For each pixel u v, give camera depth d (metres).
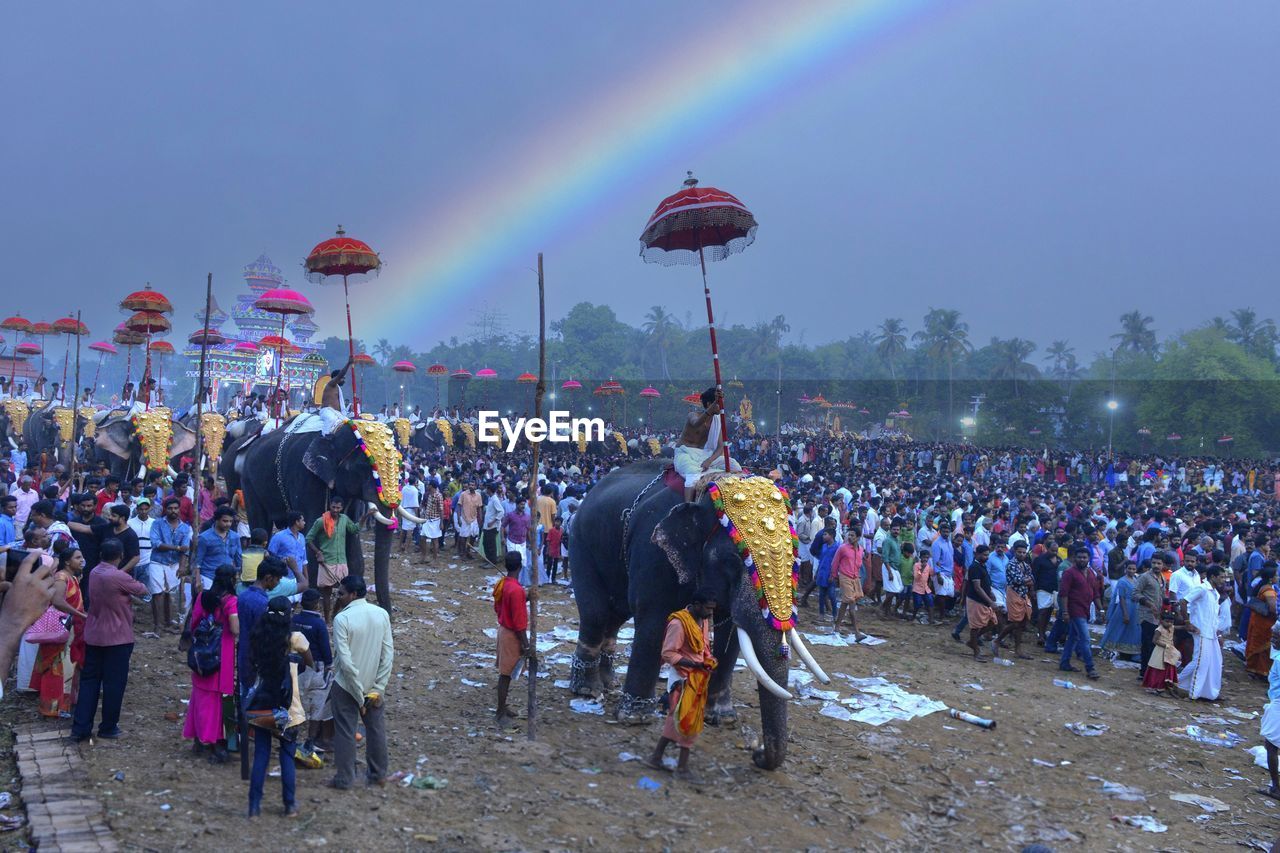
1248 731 10.81
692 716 7.44
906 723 9.70
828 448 54.16
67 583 7.99
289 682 6.33
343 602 7.02
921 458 51.62
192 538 11.31
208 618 7.22
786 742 7.55
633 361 135.75
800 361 126.25
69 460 23.53
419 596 14.89
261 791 6.17
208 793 6.50
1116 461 47.06
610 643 10.04
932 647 14.17
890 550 16.09
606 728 8.63
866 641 14.03
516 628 8.37
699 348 136.38
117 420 18.81
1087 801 7.98
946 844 6.80
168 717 8.12
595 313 139.62
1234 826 7.64
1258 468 44.50
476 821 6.34
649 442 45.44
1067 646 13.30
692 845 6.27
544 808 6.66
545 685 10.12
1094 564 17.34
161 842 5.65
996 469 49.66
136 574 11.20
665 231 9.05
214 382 49.09
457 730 8.32
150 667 9.62
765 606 7.25
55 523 9.95
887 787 7.74
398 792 6.78
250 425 20.16
